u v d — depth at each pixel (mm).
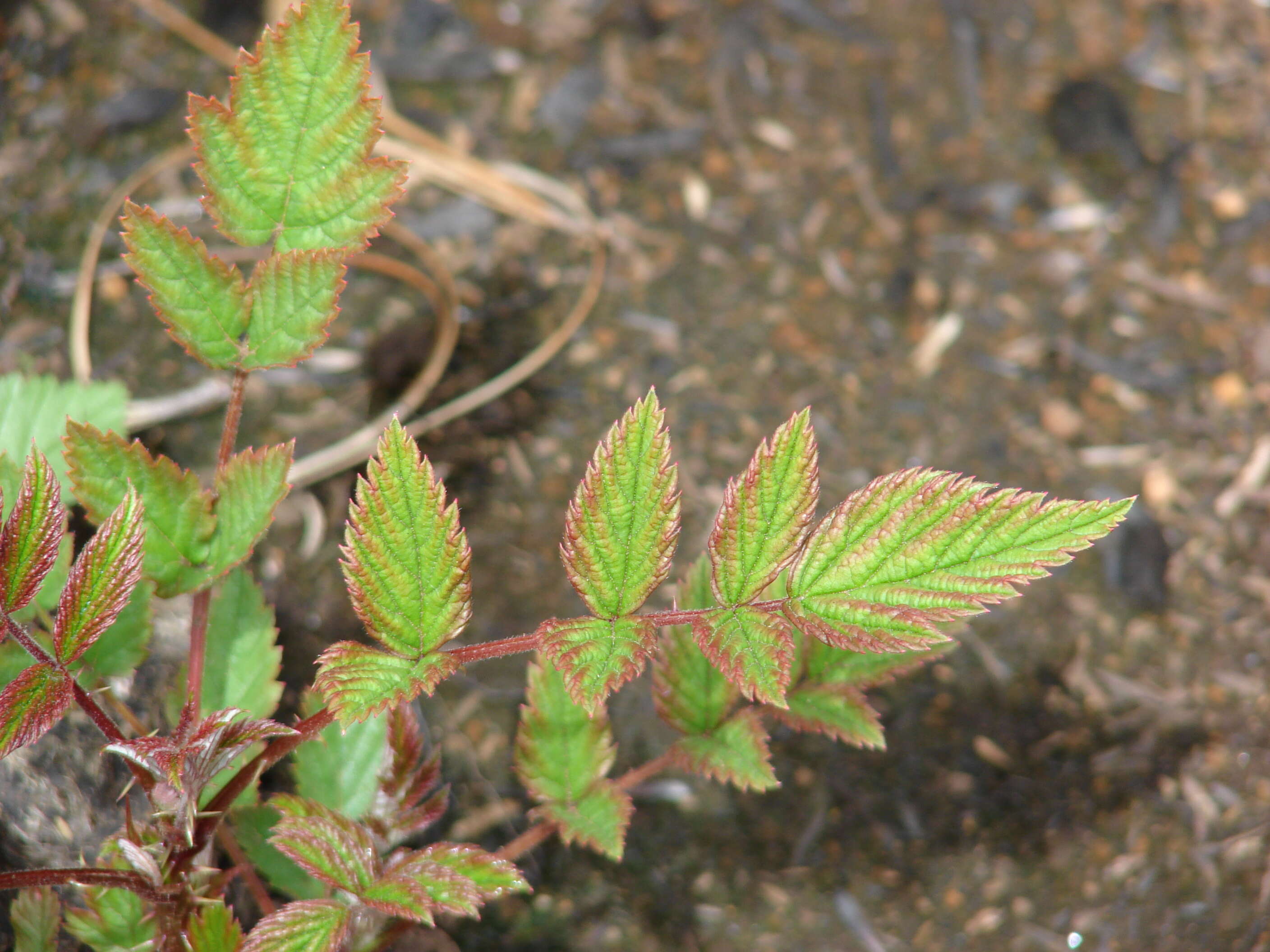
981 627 603
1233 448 668
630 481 412
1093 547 631
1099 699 583
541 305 682
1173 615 611
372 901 425
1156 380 689
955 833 543
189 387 618
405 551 412
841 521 413
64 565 460
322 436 617
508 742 544
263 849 467
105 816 483
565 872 530
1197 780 562
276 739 473
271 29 425
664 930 526
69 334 616
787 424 413
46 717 414
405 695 412
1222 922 531
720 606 417
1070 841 542
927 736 568
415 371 647
